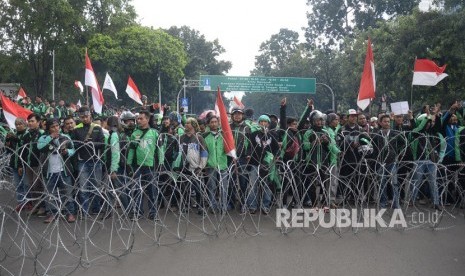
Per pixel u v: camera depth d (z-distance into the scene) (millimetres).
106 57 36438
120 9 40625
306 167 8508
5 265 5793
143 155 8008
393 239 6824
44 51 37938
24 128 8672
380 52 26250
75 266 5734
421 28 22984
